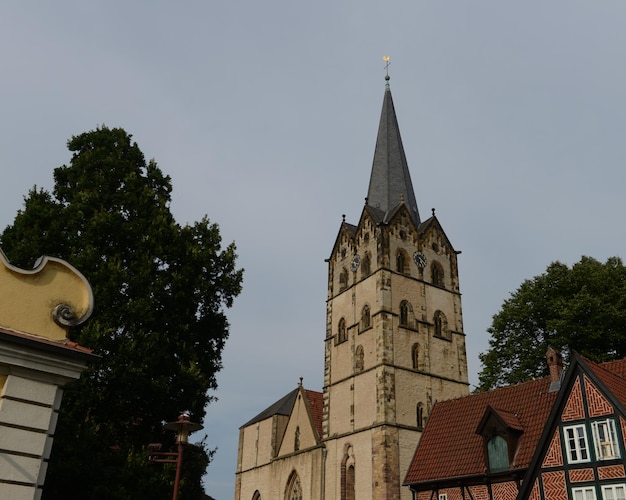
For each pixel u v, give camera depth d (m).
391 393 55.78
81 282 17.17
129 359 29.08
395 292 61.25
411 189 73.94
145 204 34.69
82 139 36.72
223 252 37.12
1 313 15.59
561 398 35.09
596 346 50.12
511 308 55.88
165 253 33.72
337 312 66.69
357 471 55.50
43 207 32.12
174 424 22.75
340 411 60.53
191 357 32.50
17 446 14.76
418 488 44.62
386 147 75.31
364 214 67.44
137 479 27.42
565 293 53.62
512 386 46.22
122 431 30.06
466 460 42.66
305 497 60.91
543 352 52.16
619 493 31.62
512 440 40.00
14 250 29.89
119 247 32.97
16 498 14.41
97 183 34.31
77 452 26.00
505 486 39.06
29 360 15.42
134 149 37.22
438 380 59.84
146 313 30.50
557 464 34.34
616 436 32.47
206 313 35.53
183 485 28.94
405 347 59.16
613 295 50.69
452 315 65.12
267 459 69.81
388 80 82.19
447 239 69.44
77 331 29.38
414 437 55.06
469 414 46.88
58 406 15.86
